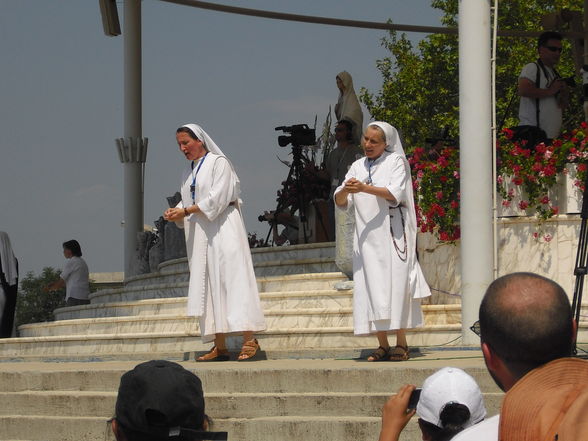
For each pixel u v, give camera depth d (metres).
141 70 24.14
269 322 13.89
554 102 14.11
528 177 13.16
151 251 21.31
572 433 2.88
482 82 12.30
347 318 13.45
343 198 10.94
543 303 3.27
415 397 4.63
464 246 12.20
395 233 10.86
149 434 3.27
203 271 11.82
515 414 3.10
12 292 19.39
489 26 12.46
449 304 13.47
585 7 17.42
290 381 9.35
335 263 15.20
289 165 19.84
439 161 13.57
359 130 20.45
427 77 40.91
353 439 8.45
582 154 13.03
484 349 3.37
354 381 9.18
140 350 14.30
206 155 11.91
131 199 23.88
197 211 11.63
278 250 17.36
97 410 9.60
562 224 13.14
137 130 24.03
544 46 14.16
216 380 9.59
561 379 3.16
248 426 8.81
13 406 10.04
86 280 21.53
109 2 23.77
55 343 15.43
